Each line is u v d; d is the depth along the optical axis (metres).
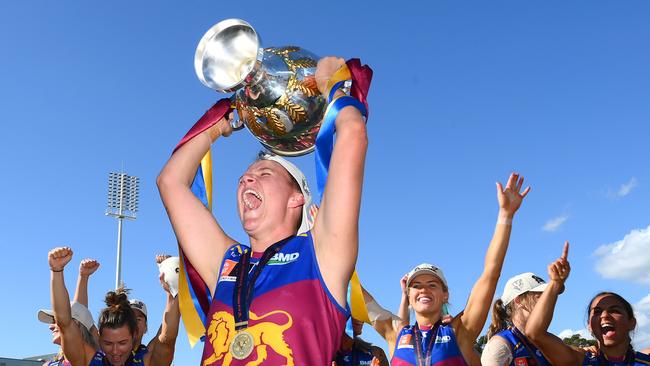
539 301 5.40
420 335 5.69
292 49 3.16
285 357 2.50
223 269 2.97
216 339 2.67
